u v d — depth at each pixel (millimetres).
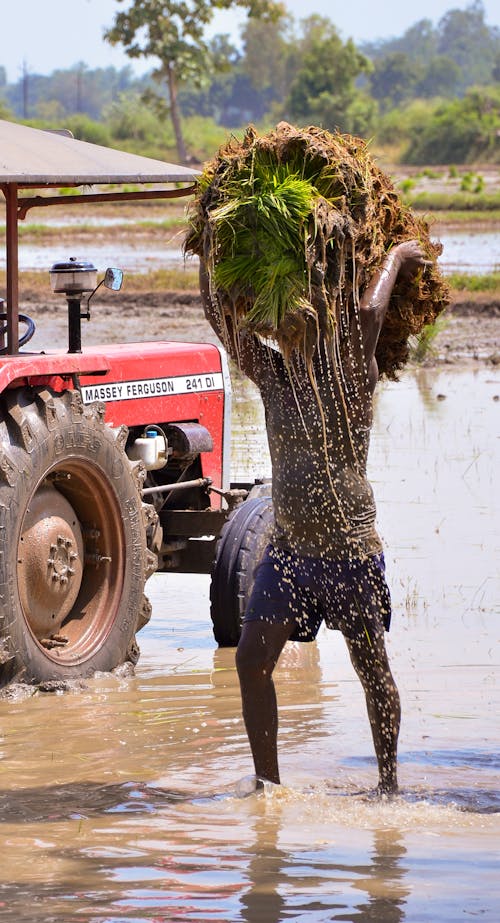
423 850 8617
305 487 9453
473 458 23609
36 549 12734
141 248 76062
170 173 13031
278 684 12930
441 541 18000
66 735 11297
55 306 51719
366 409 9594
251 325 9086
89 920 7496
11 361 12297
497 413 28703
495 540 18000
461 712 11766
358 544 9477
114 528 13531
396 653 13500
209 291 9523
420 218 10461
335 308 9258
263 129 9625
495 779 10180
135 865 8359
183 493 15727
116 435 13430
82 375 13906
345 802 9609
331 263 9117
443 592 15711
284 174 9195
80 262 13461
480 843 8758
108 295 53750
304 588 9602
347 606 9531
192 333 43656
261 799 9641
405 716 11664
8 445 12227
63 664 12883
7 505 12109
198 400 15453
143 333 43469
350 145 9742
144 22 133500
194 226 9547
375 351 10594
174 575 18516
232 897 7832
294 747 10953
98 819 9266
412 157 170750
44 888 7988
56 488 13219
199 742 11102
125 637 13586
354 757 10727
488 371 36219
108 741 11133
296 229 8938
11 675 12414
